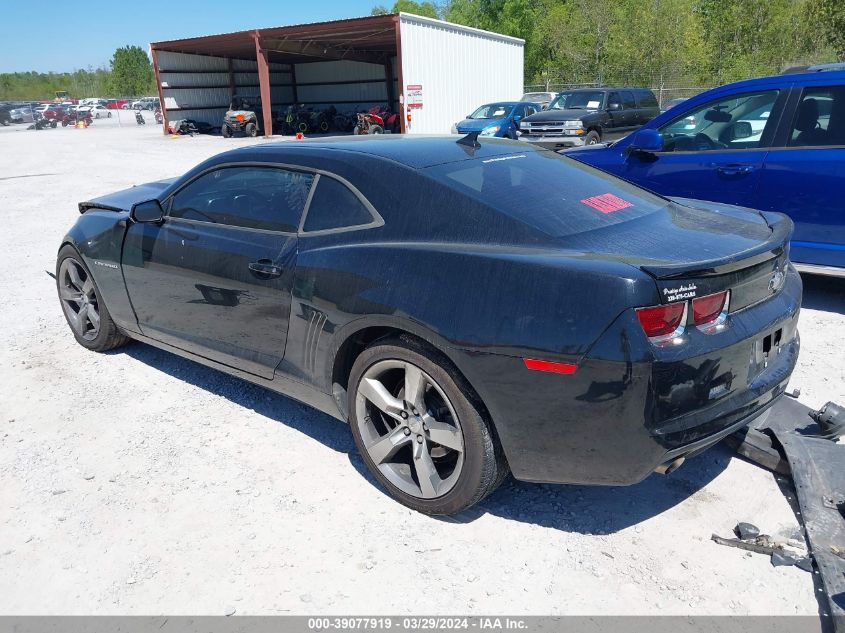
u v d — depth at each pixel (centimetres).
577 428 232
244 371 347
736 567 245
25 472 315
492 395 242
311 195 311
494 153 330
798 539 257
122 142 2797
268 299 317
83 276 454
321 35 2678
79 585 243
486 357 239
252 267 320
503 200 273
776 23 4112
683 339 225
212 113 3503
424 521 276
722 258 232
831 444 298
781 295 274
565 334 226
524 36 4953
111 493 297
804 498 268
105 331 443
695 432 231
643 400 221
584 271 228
